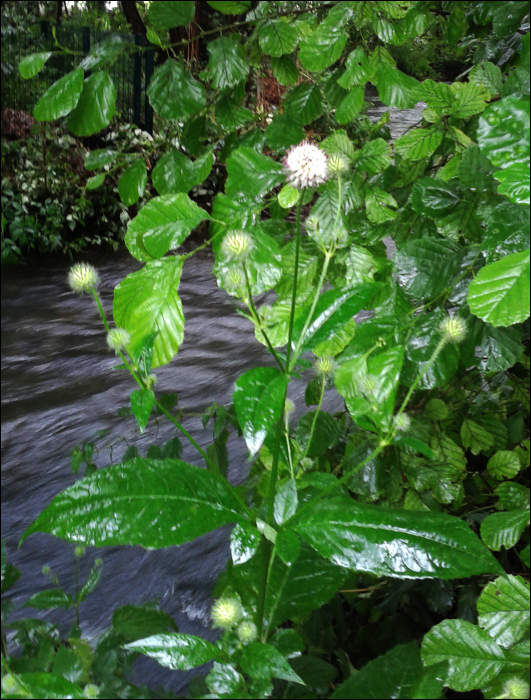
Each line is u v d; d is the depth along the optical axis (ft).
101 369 16.49
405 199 5.54
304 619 5.54
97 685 3.38
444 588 5.91
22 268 22.74
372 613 6.23
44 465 11.89
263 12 4.54
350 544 2.74
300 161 2.91
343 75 4.70
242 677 2.75
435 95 4.68
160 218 3.18
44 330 18.47
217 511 2.79
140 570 8.76
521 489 5.02
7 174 23.91
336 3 4.49
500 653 3.46
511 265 2.72
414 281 4.26
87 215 26.37
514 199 2.67
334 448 6.60
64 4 24.20
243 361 17.06
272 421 2.57
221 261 3.22
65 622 7.64
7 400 14.39
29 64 3.81
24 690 2.69
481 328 4.18
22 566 8.87
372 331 4.20
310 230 3.28
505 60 5.11
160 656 2.78
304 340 2.92
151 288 3.20
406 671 2.77
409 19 4.48
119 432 13.07
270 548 3.39
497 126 2.69
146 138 26.89
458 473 6.12
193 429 12.85
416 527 2.73
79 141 26.91
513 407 6.75
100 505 2.65
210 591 8.39
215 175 28.14
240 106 4.74
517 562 6.40
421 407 6.36
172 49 4.05
